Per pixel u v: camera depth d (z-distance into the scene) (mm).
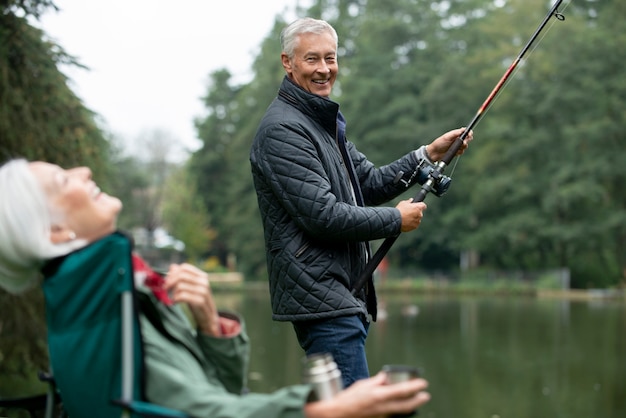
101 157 10547
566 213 41469
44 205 1927
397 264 48656
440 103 44969
